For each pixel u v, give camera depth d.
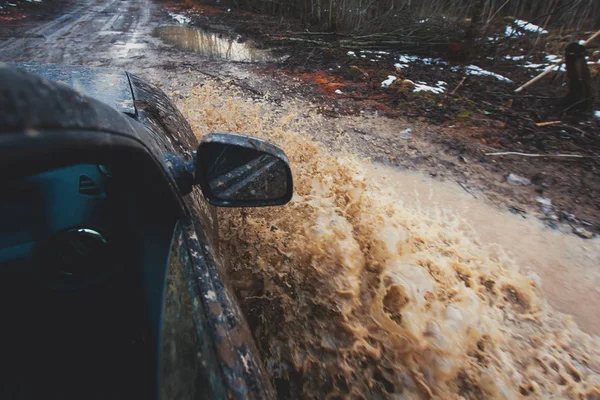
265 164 1.18
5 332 0.92
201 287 0.94
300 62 8.07
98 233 0.97
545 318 2.28
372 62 8.12
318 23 11.99
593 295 2.48
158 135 1.52
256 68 7.44
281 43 9.80
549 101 6.02
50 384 0.94
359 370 1.72
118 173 0.86
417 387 1.68
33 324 0.95
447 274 2.43
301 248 2.20
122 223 0.98
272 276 2.04
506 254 2.80
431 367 1.76
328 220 2.45
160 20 13.30
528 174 3.90
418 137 4.64
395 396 1.64
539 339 2.13
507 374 1.85
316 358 1.74
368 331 1.86
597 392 1.83
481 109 5.65
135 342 0.97
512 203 3.43
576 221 3.19
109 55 7.80
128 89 1.92
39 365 0.95
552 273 2.65
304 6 12.90
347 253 2.22
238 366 0.82
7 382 0.92
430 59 8.61
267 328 1.83
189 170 1.10
